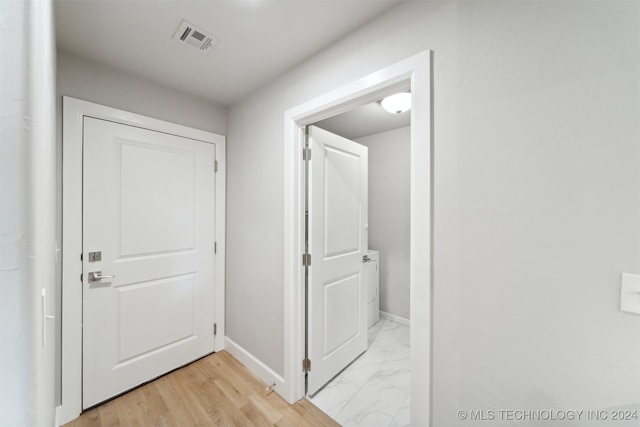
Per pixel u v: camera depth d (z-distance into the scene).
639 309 0.70
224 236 2.36
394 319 3.05
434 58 1.07
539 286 0.85
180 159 2.07
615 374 0.74
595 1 0.76
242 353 2.14
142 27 1.37
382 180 3.17
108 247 1.72
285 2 1.20
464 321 1.00
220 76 1.85
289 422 1.54
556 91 0.82
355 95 1.36
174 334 2.04
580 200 0.78
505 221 0.91
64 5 1.20
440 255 1.05
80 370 1.60
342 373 2.03
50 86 0.87
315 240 1.80
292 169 1.72
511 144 0.90
